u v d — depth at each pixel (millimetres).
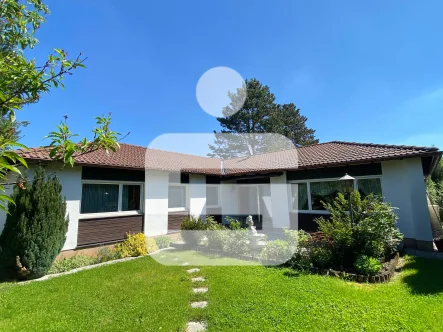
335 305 4277
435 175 24625
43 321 4195
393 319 3779
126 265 7672
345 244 6504
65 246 8320
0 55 2496
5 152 1715
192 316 4211
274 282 5480
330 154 11617
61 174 8383
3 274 6590
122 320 4168
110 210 9953
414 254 7715
